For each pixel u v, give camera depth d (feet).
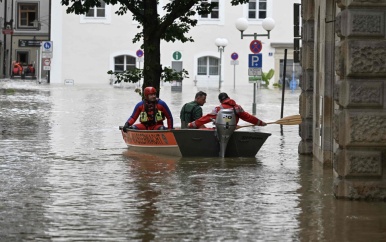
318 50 111.04
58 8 421.18
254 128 163.53
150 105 120.57
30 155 112.68
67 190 81.66
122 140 134.92
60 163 103.96
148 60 146.00
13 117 183.93
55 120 177.37
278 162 107.04
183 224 65.16
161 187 83.87
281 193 80.69
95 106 227.61
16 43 556.51
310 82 116.78
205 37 424.87
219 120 109.91
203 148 111.34
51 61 422.00
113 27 422.41
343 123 76.33
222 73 426.51
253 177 92.07
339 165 77.05
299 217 68.33
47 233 61.72
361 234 61.93
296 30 153.79
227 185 85.66
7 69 554.87
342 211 71.26
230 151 111.75
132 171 96.27
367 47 75.25
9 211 70.33
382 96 75.72
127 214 69.05
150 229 63.26
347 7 75.77
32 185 84.94
